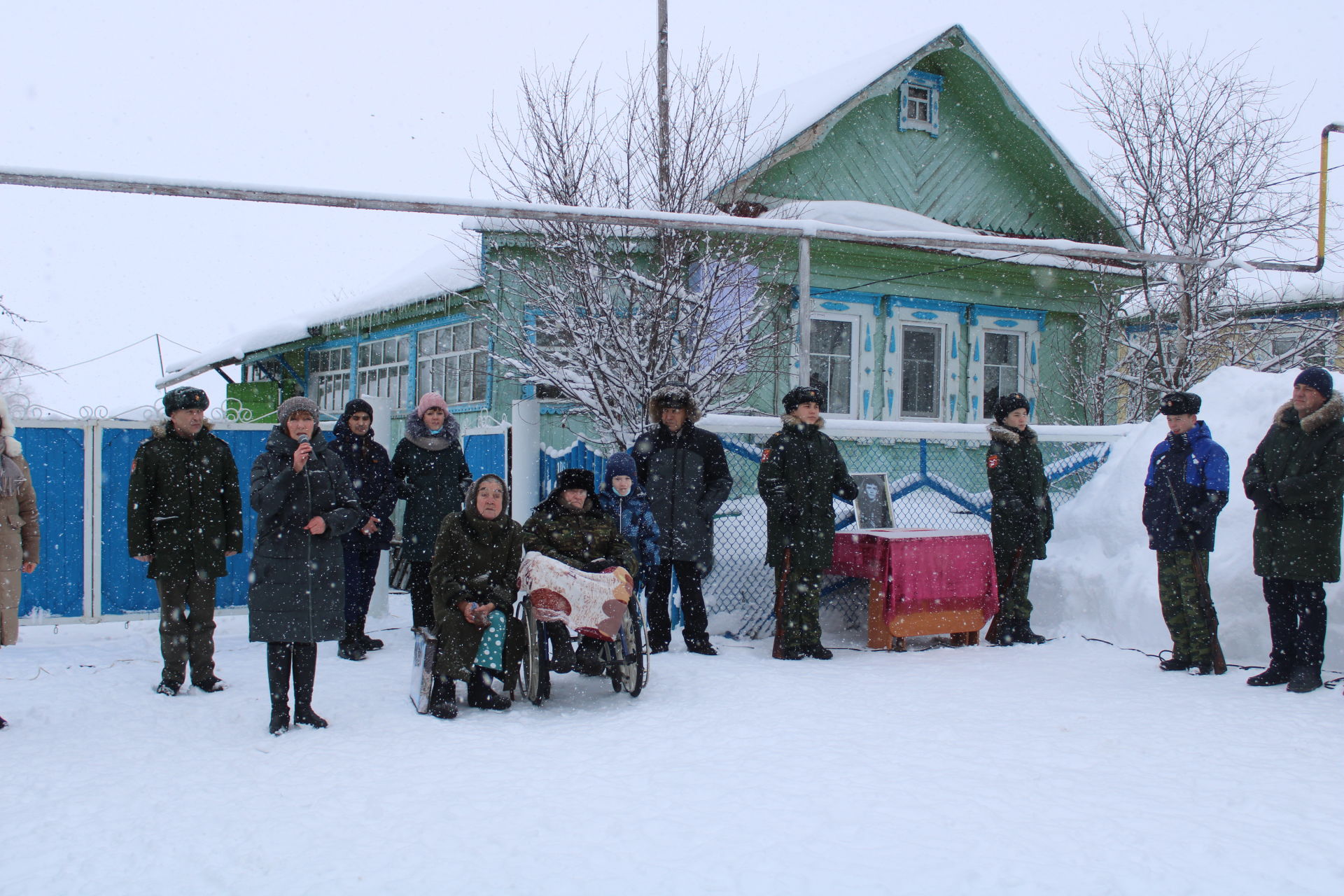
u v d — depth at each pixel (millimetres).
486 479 5531
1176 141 14164
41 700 5590
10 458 5777
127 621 7980
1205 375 14695
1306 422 5715
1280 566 5793
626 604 5602
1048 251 8430
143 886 3037
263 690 5902
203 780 4086
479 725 5027
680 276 9109
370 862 3180
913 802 3719
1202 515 6273
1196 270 13961
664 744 4582
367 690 5926
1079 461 9109
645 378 8758
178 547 5738
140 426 8055
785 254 11969
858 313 13219
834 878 3020
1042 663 6668
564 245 9086
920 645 7547
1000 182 14938
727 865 3119
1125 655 6992
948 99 14414
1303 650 5805
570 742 4648
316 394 19875
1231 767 4199
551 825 3490
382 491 7004
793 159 13219
